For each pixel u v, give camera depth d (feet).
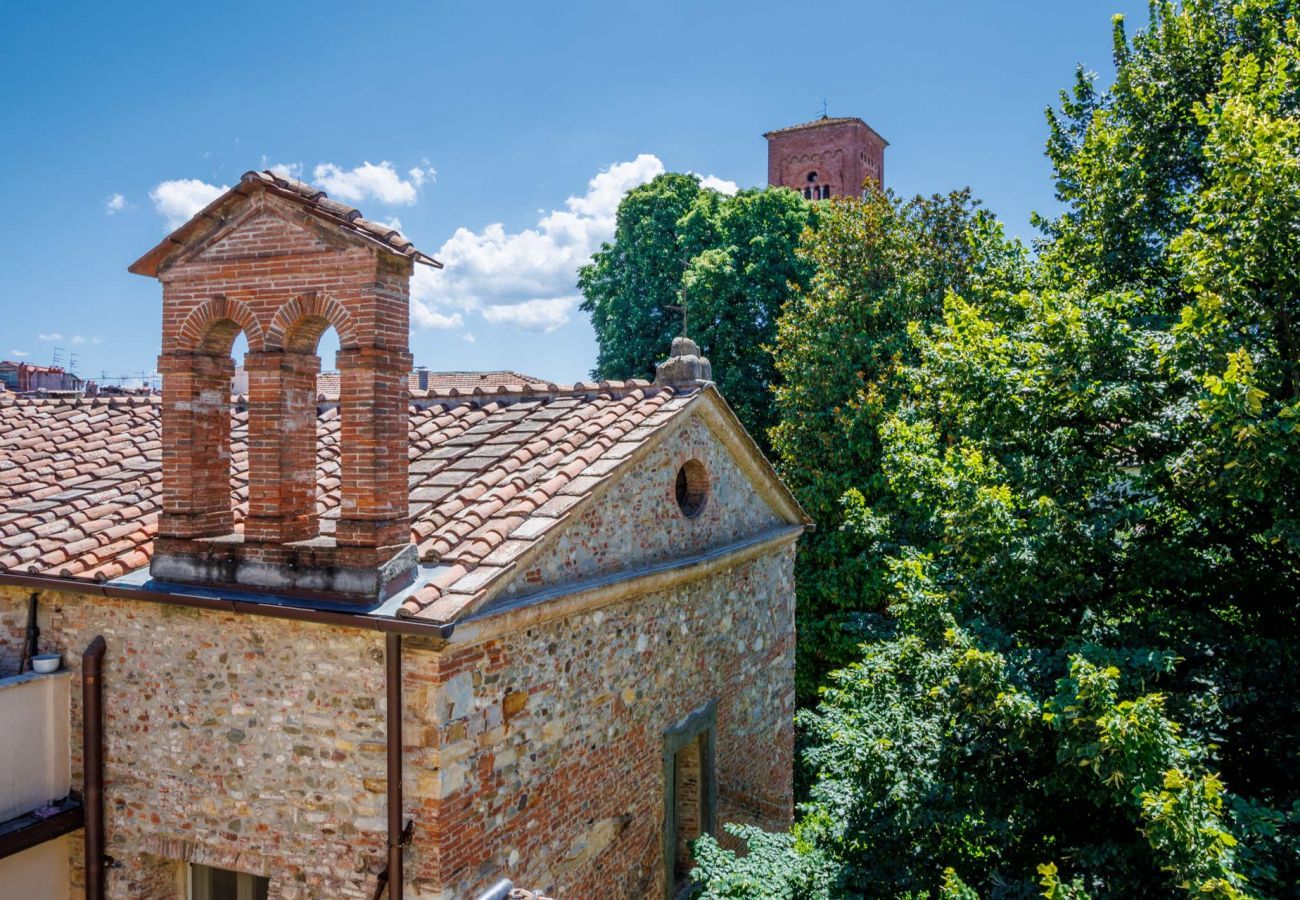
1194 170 43.19
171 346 24.36
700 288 91.35
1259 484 22.02
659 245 101.30
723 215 99.35
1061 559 26.68
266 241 23.45
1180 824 18.88
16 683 24.59
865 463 69.97
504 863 23.81
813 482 71.87
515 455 28.99
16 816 24.67
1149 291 39.27
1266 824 20.86
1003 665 24.21
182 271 24.16
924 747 28.99
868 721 34.04
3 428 39.34
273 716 23.30
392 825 21.47
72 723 25.86
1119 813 24.32
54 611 26.23
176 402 24.29
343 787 22.43
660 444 32.27
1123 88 46.73
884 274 75.61
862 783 29.37
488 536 23.80
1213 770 24.40
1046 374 29.19
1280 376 25.71
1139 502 27.91
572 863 26.89
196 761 24.29
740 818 39.65
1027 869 25.88
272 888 23.27
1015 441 31.09
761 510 42.86
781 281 94.79
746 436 38.27
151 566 24.44
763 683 42.83
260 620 23.43
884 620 65.36
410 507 26.66
